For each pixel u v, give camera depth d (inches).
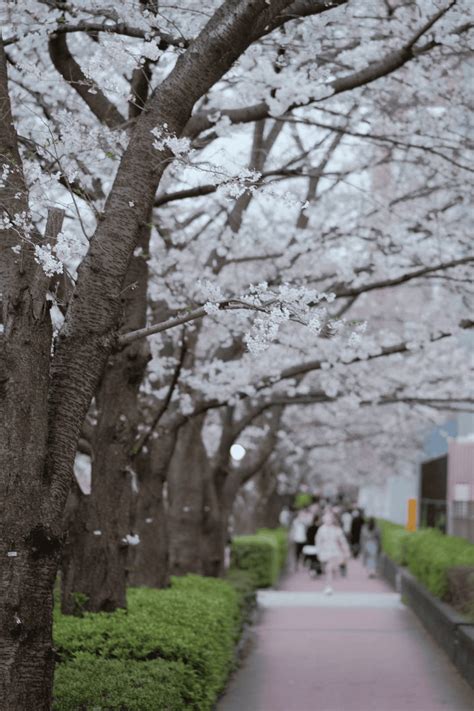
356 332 257.1
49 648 230.1
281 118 402.0
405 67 438.3
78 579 398.6
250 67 399.9
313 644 622.8
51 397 238.7
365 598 962.7
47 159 329.1
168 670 305.9
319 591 1089.4
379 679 494.3
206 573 711.7
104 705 265.4
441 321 598.5
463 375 644.1
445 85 443.5
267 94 401.7
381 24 419.5
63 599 400.5
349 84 372.8
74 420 239.8
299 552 1560.0
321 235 569.0
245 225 633.6
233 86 445.1
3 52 256.4
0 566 224.2
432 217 530.9
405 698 443.8
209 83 265.9
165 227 522.3
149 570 529.7
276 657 564.4
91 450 418.6
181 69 263.4
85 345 243.3
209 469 710.5
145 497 532.4
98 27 327.0
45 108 397.1
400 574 962.7
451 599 644.1
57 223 239.9
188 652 335.3
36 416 230.4
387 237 528.4
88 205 280.5
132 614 386.0
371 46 412.8
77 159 328.2
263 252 645.9
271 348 570.3
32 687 225.1
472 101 453.4
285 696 443.5
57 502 232.5
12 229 234.8
